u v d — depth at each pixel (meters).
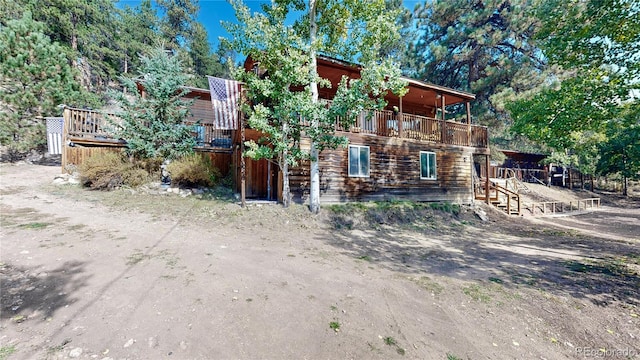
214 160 15.34
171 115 13.43
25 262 4.95
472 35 21.45
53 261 5.09
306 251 7.09
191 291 4.36
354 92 9.11
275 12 10.12
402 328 3.90
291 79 9.58
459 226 12.59
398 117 14.45
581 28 7.70
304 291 4.71
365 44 10.66
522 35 22.53
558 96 8.37
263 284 4.83
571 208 21.84
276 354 3.13
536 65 23.27
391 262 6.86
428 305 4.65
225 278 4.93
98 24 29.06
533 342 3.88
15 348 2.92
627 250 9.08
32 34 15.97
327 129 9.85
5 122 15.11
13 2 20.34
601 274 6.46
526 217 16.55
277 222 9.41
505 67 21.45
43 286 4.21
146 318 3.59
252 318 3.77
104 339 3.15
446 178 16.05
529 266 7.07
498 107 20.72
